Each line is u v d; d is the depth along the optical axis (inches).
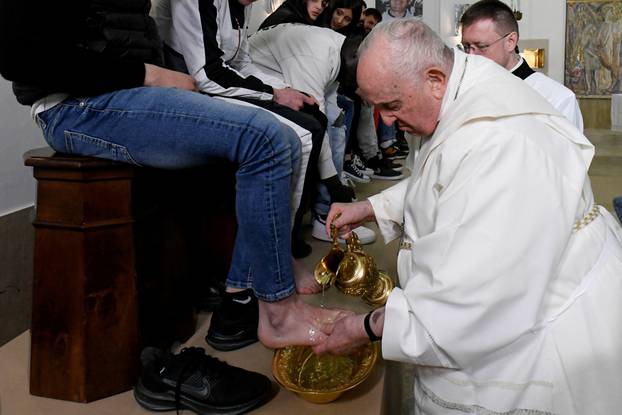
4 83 87.4
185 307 69.1
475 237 45.1
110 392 57.4
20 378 61.5
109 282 56.0
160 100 54.5
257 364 63.3
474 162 46.5
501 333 45.9
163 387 54.4
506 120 47.8
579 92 360.5
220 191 76.5
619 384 47.8
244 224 56.6
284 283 57.6
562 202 46.4
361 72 51.8
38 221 54.7
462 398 50.1
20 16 48.4
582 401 48.1
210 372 54.6
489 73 51.9
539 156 46.3
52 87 52.0
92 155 56.1
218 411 53.4
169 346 65.6
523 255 44.8
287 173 56.3
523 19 354.0
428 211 51.7
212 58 69.2
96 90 53.9
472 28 97.1
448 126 49.1
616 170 268.8
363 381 58.9
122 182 55.6
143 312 59.3
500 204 45.1
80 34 52.9
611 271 50.2
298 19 107.8
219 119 54.2
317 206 104.1
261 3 171.6
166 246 64.0
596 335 48.1
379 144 186.7
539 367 48.5
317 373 59.9
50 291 55.5
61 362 56.2
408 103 51.8
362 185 162.2
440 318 46.3
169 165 56.8
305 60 99.1
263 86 74.1
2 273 88.0
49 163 53.2
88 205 53.8
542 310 48.6
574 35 354.3
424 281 47.9
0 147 87.4
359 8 116.6
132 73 55.6
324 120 88.3
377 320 50.8
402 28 50.7
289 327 58.3
